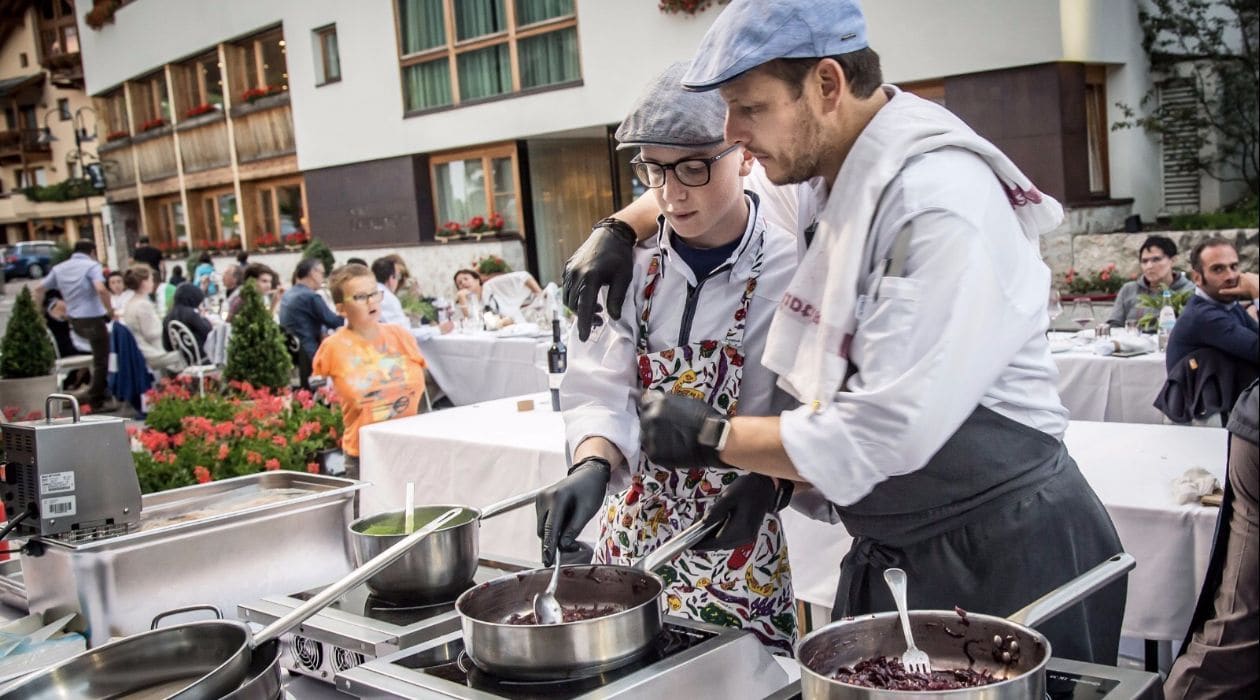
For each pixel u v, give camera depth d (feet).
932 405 4.03
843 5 4.27
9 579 6.35
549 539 4.76
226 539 6.03
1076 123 30.01
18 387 23.48
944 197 4.13
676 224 5.27
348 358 13.70
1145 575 7.18
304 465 14.17
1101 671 3.80
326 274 38.01
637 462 5.59
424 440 11.25
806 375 4.40
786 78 4.25
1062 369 16.12
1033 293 4.37
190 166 63.46
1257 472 5.54
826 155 4.50
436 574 5.05
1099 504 4.94
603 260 5.49
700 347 5.51
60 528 5.85
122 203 74.84
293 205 57.00
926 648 3.83
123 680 4.25
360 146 49.65
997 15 29.37
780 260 5.49
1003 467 4.55
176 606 5.84
